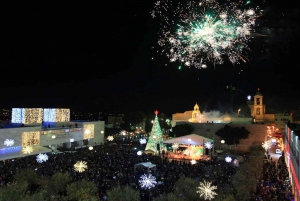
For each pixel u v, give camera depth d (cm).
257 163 4731
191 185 2541
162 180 3167
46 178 2820
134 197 2289
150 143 5722
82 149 6091
